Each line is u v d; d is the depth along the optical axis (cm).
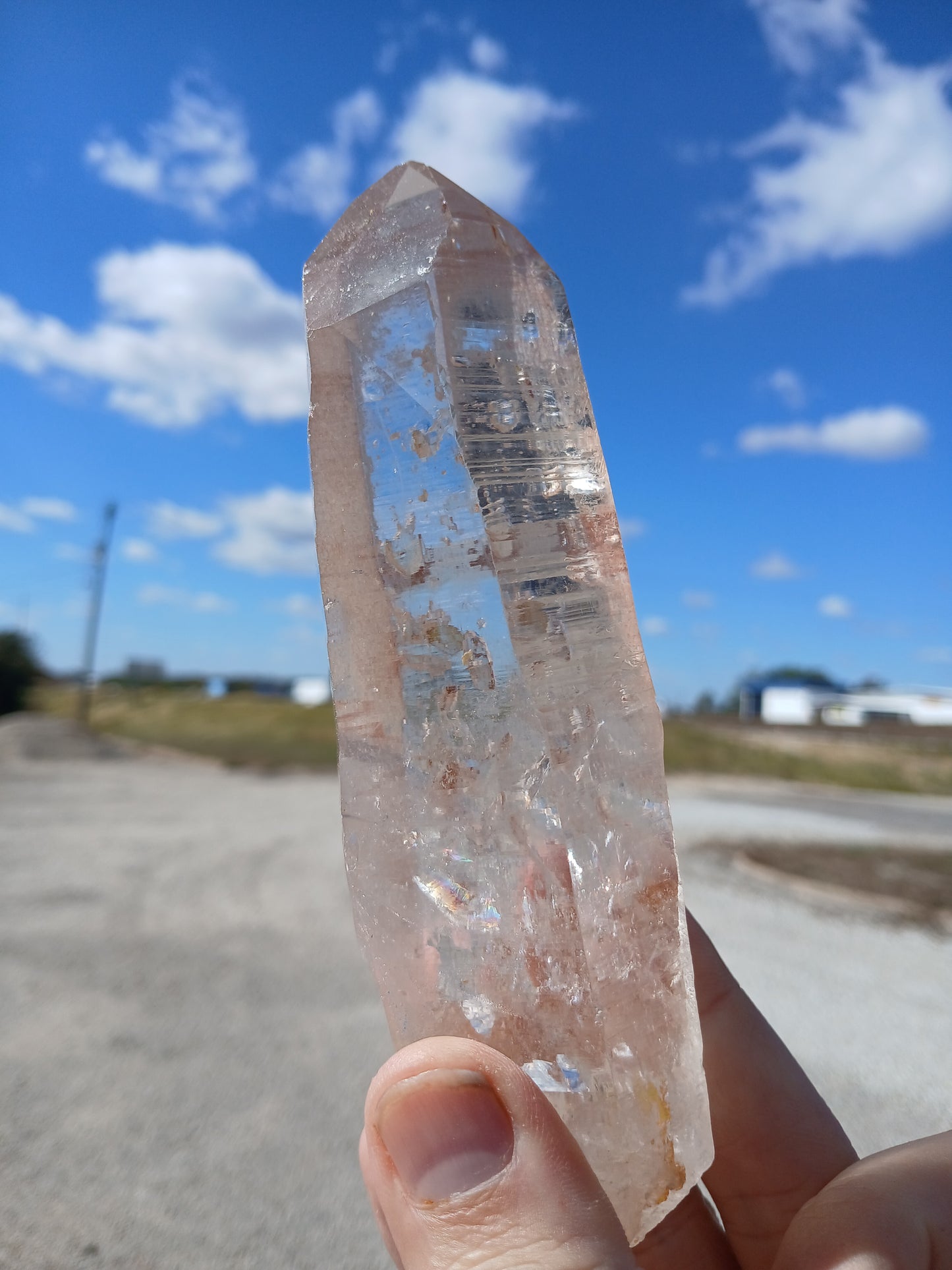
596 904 10
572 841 9
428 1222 9
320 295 11
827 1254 9
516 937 10
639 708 10
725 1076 13
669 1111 9
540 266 11
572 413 11
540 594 10
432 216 10
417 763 10
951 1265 9
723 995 13
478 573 10
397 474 10
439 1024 10
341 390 11
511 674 10
